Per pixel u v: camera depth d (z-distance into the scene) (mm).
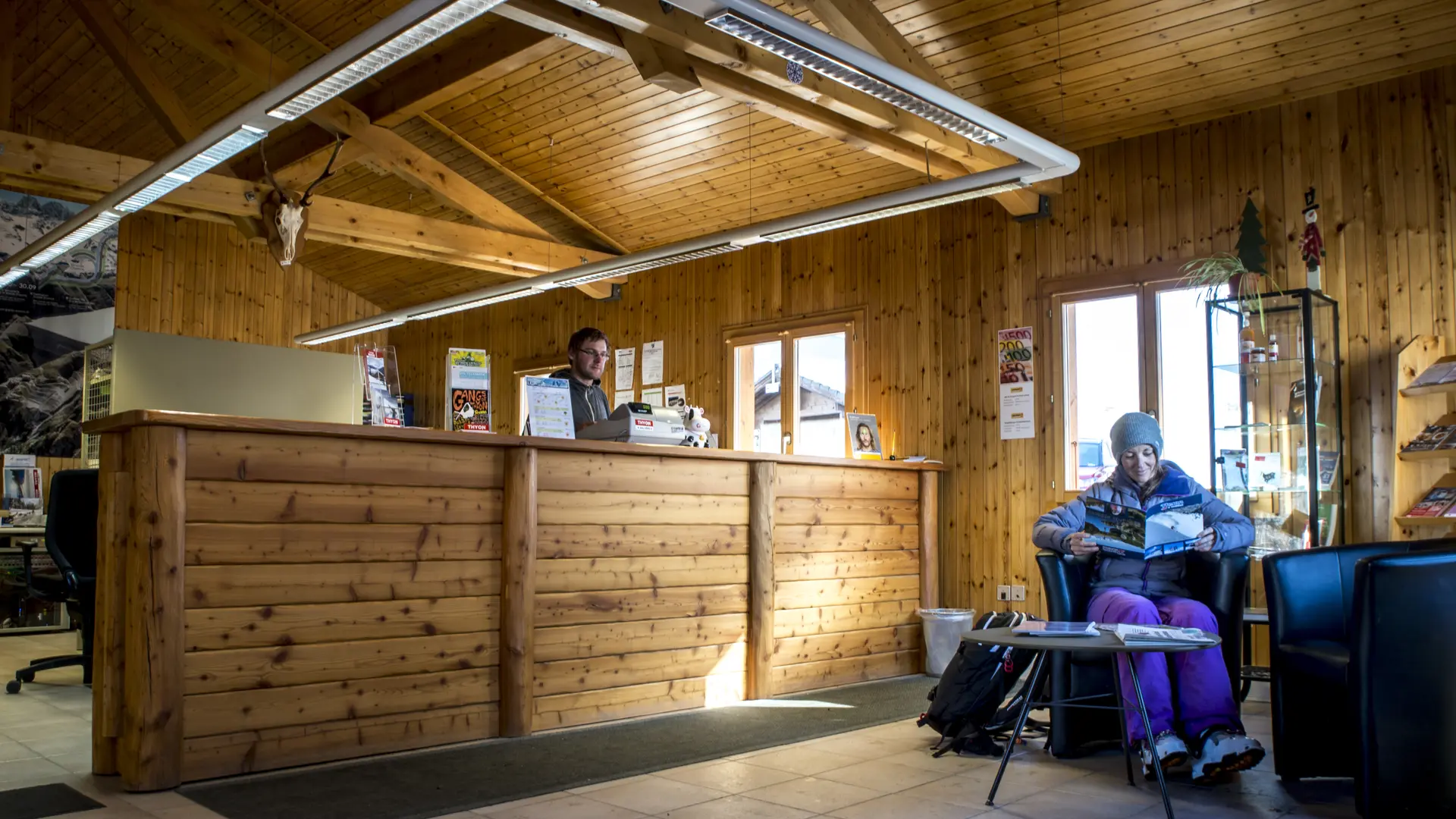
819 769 3695
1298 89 5461
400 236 7738
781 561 5449
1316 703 3348
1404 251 5152
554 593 4402
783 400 7945
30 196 9242
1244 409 5227
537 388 4660
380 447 3924
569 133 7797
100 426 3605
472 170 8797
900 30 5730
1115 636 3135
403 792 3328
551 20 4906
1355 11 4859
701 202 8141
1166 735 3412
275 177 7590
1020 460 6488
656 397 8859
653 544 4793
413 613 3982
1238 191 5727
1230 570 3729
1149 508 3834
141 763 3289
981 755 3904
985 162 6328
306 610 3701
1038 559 3947
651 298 9000
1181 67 5484
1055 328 6402
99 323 9641
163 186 5891
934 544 6469
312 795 3270
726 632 5105
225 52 6906
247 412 6516
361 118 7402
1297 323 5195
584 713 4469
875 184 7262
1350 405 5254
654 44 5281
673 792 3367
